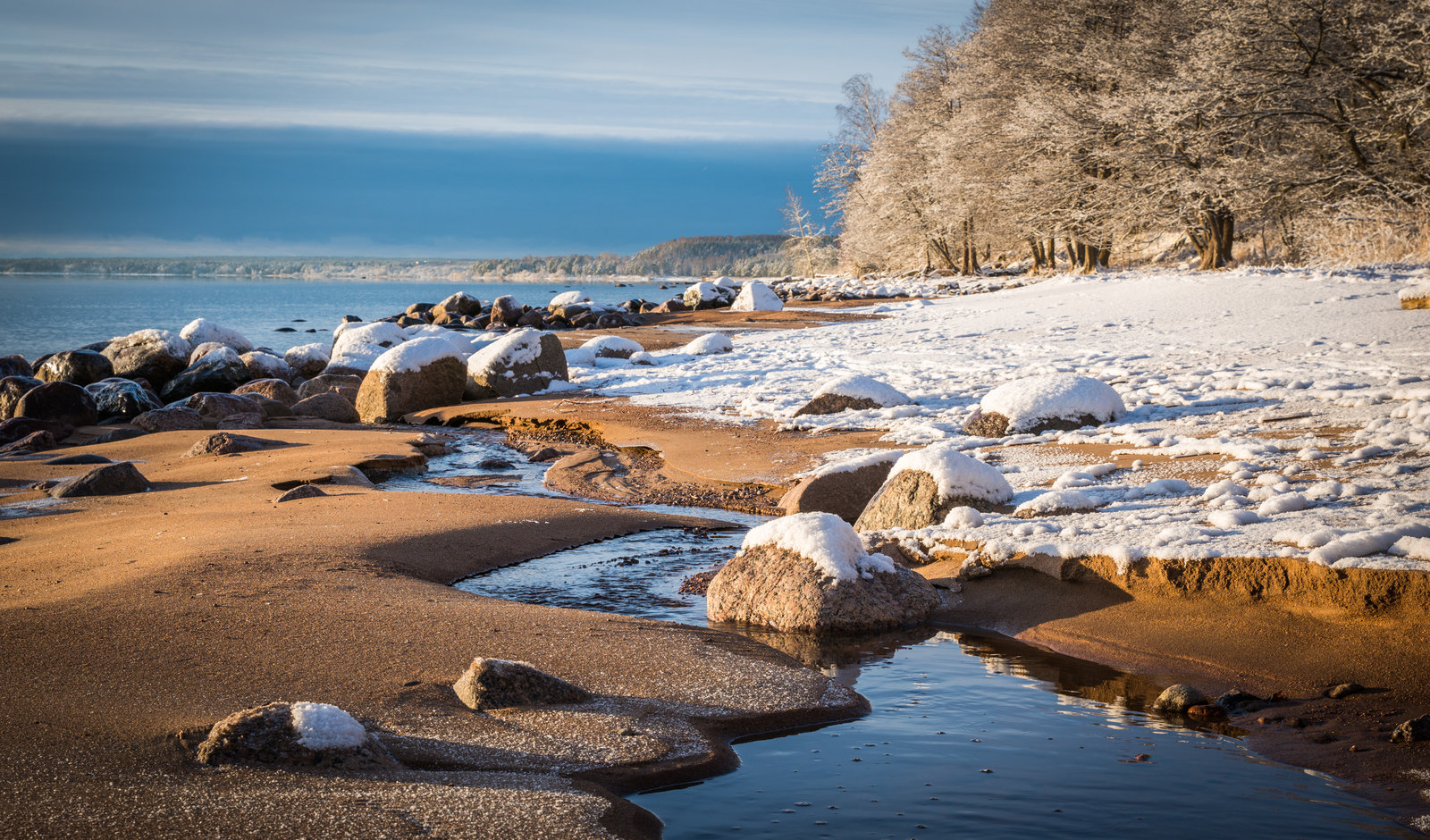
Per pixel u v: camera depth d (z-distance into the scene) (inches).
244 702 204.7
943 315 1505.9
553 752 189.3
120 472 487.2
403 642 249.9
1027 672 250.8
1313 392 569.0
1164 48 1744.6
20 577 311.0
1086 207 1978.3
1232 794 177.8
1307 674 229.0
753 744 203.3
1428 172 1323.8
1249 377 650.8
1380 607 239.0
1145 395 614.9
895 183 2878.9
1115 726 213.5
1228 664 240.8
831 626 287.6
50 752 177.8
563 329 1768.0
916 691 238.2
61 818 152.5
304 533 376.5
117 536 375.2
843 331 1349.7
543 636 260.8
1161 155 1684.3
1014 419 539.2
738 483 509.7
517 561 370.3
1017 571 308.7
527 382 903.7
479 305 2047.2
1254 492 344.2
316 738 175.9
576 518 431.8
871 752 200.1
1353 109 1427.2
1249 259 2190.0
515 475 575.8
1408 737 193.0
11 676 219.1
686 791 179.8
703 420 686.5
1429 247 1616.6
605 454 597.0
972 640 279.6
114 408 837.2
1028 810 172.2
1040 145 1998.0
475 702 209.9
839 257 4229.8
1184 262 1991.9
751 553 312.2
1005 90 2231.8
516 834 152.2
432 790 167.3
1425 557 241.8
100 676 219.9
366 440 659.4
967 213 2493.8
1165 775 187.0
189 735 182.5
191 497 469.1
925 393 721.0
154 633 250.7
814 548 301.6
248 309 3713.1
